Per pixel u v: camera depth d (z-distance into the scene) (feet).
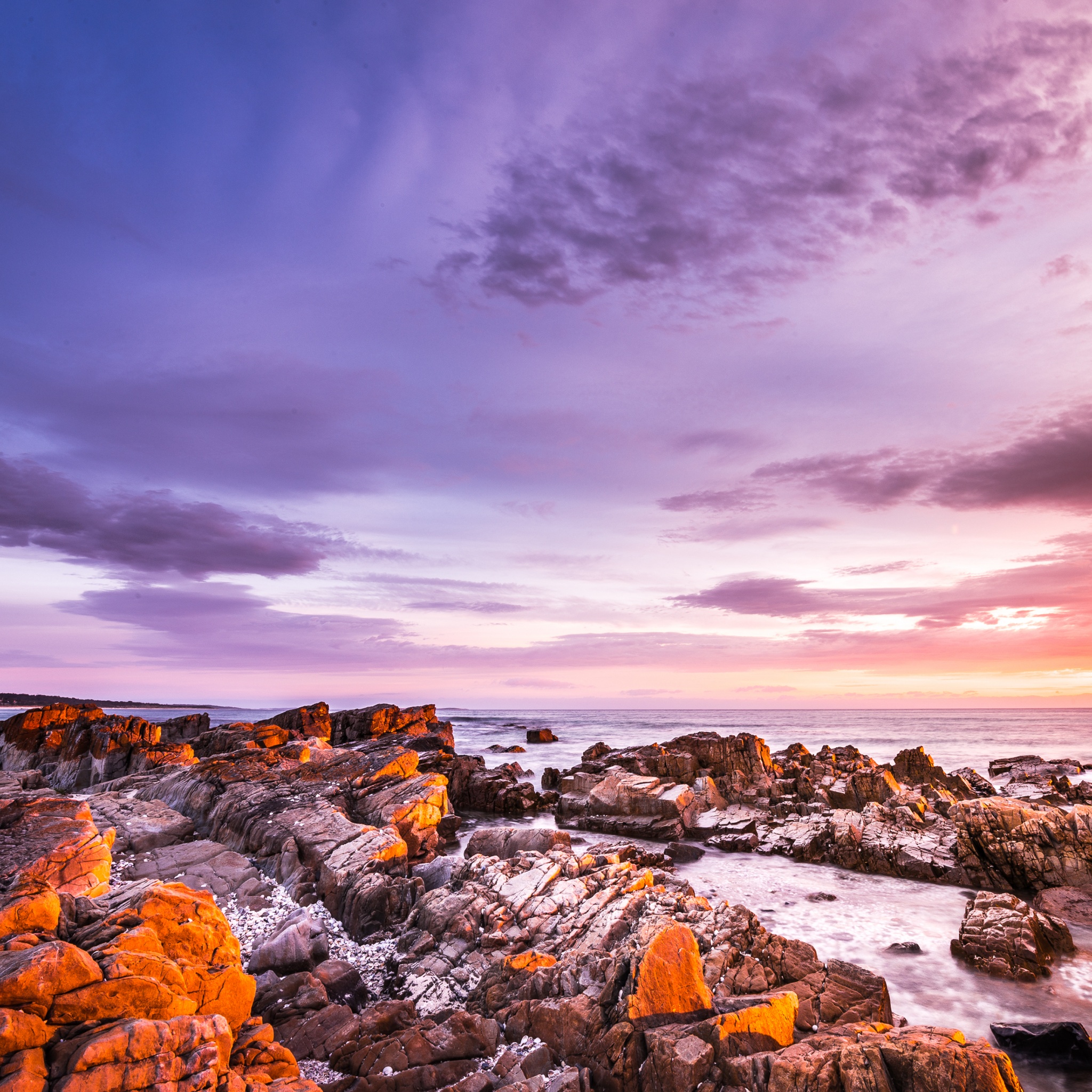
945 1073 28.91
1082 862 71.72
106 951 27.32
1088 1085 37.47
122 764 122.52
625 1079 33.35
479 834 77.20
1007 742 278.87
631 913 49.75
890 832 90.07
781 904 70.64
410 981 45.60
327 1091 31.94
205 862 63.72
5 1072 20.76
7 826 55.21
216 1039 25.52
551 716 655.76
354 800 88.79
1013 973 51.72
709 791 117.91
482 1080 32.83
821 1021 36.81
